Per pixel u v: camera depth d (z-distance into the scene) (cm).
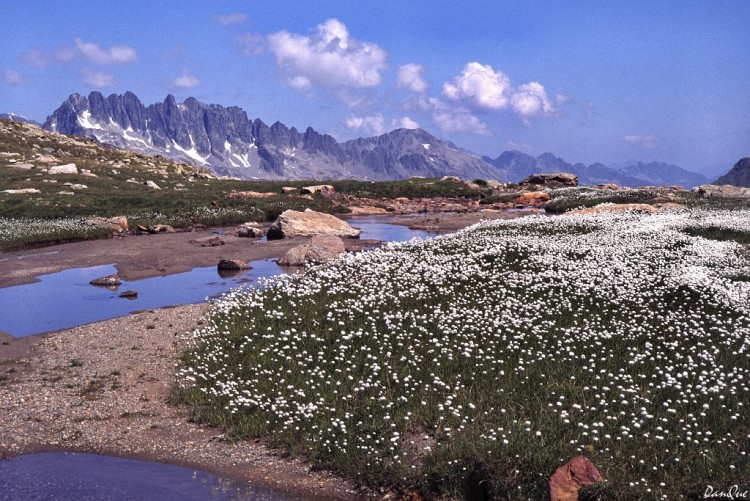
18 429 1466
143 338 2186
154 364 1911
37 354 2061
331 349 1836
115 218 5919
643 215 5122
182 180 11369
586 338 1856
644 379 1563
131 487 1192
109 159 13212
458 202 9425
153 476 1241
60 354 2048
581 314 2139
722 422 1280
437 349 1803
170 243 4956
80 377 1816
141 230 5812
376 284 2530
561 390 1483
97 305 2858
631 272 2802
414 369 1656
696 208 6022
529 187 11269
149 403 1617
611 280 2614
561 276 2659
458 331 1944
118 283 3369
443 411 1384
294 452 1312
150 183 9888
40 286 3338
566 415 1317
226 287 3247
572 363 1658
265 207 7506
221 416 1488
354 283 2605
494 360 1692
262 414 1476
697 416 1332
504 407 1400
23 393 1689
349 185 10481
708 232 4119
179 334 2212
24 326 2480
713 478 1070
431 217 7362
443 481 1130
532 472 1102
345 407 1455
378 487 1166
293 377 1659
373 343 1859
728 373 1582
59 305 2861
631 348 1783
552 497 1016
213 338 2061
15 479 1227
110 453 1352
